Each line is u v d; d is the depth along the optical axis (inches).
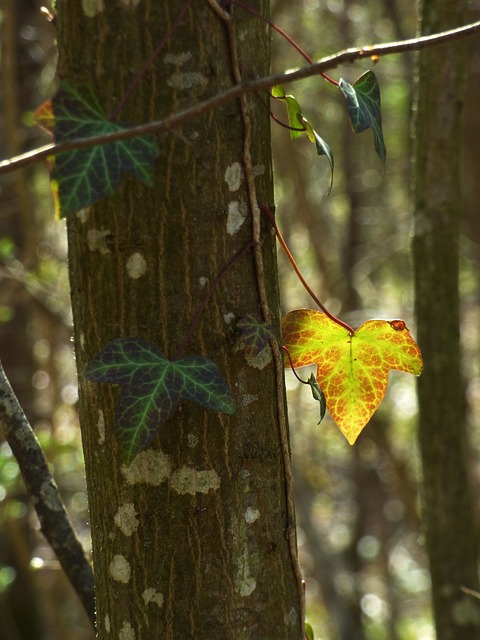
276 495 43.2
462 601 56.4
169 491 42.6
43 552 114.3
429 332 55.7
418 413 56.5
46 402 114.2
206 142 42.3
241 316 42.7
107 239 42.4
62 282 111.0
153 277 42.4
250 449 42.8
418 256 55.7
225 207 42.5
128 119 42.0
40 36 110.0
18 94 110.1
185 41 42.1
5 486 79.0
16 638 117.7
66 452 97.7
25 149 111.9
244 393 42.8
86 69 42.1
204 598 42.8
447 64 54.6
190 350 42.4
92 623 46.3
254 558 43.0
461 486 56.2
